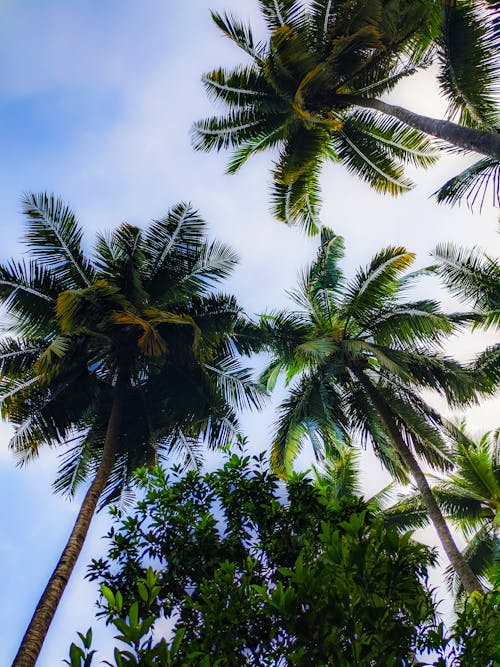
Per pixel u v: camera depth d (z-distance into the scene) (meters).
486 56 11.98
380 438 16.00
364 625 3.34
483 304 15.68
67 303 11.59
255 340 14.93
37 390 13.50
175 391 14.71
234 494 6.42
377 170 18.41
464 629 3.58
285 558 5.64
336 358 16.06
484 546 19.14
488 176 10.88
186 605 5.07
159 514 6.34
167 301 14.01
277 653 3.98
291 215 18.83
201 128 17.77
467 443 15.41
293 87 16.12
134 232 13.72
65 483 13.34
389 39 15.45
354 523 3.69
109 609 5.36
